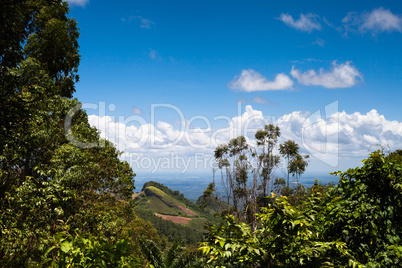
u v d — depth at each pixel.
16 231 8.27
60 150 11.43
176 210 143.62
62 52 17.28
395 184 3.35
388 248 3.09
